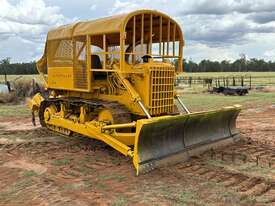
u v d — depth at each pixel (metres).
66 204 5.72
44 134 11.31
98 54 8.84
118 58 8.55
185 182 6.62
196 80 50.31
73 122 9.77
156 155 7.45
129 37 8.71
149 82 8.11
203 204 5.60
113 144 8.02
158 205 5.61
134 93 8.01
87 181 6.80
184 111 9.13
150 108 8.17
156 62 8.59
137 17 8.29
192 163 7.80
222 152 8.77
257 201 5.71
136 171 7.11
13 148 9.54
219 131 9.54
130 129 8.39
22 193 6.22
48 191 6.29
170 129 7.82
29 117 15.21
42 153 8.96
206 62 118.12
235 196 5.91
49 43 10.70
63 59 10.00
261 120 14.57
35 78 23.67
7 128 12.55
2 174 7.34
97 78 9.20
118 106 8.50
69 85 9.79
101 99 9.34
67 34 9.66
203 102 21.75
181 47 9.33
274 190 6.22
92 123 8.89
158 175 7.01
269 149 9.20
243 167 7.53
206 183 6.55
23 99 21.25
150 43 8.88
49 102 11.20
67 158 8.44
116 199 5.88
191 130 8.54
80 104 9.52
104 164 7.92
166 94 8.59
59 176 7.13
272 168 7.49
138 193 6.12
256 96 26.94
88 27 8.90
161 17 8.78
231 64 119.62
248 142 9.92
